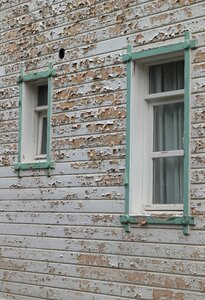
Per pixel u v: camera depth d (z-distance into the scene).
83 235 10.57
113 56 10.41
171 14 9.64
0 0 12.81
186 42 9.33
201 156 9.00
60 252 10.96
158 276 9.34
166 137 9.91
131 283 9.70
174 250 9.18
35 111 12.20
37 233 11.45
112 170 10.20
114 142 10.22
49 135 11.38
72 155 10.94
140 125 10.07
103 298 10.09
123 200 9.95
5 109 12.45
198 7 9.31
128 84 10.09
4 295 11.93
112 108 10.32
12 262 11.87
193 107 9.18
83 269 10.50
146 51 9.89
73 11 11.26
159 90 10.05
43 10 11.88
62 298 10.81
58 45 11.48
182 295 9.01
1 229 12.19
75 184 10.82
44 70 11.72
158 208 9.72
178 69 9.84
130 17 10.22
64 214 10.98
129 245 9.79
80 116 10.88
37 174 11.59
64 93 11.23
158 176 9.90
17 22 12.41
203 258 8.83
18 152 12.03
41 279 11.25
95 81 10.67
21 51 12.24
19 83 12.21
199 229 8.91
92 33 10.85
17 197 11.94
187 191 9.08
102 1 10.73
